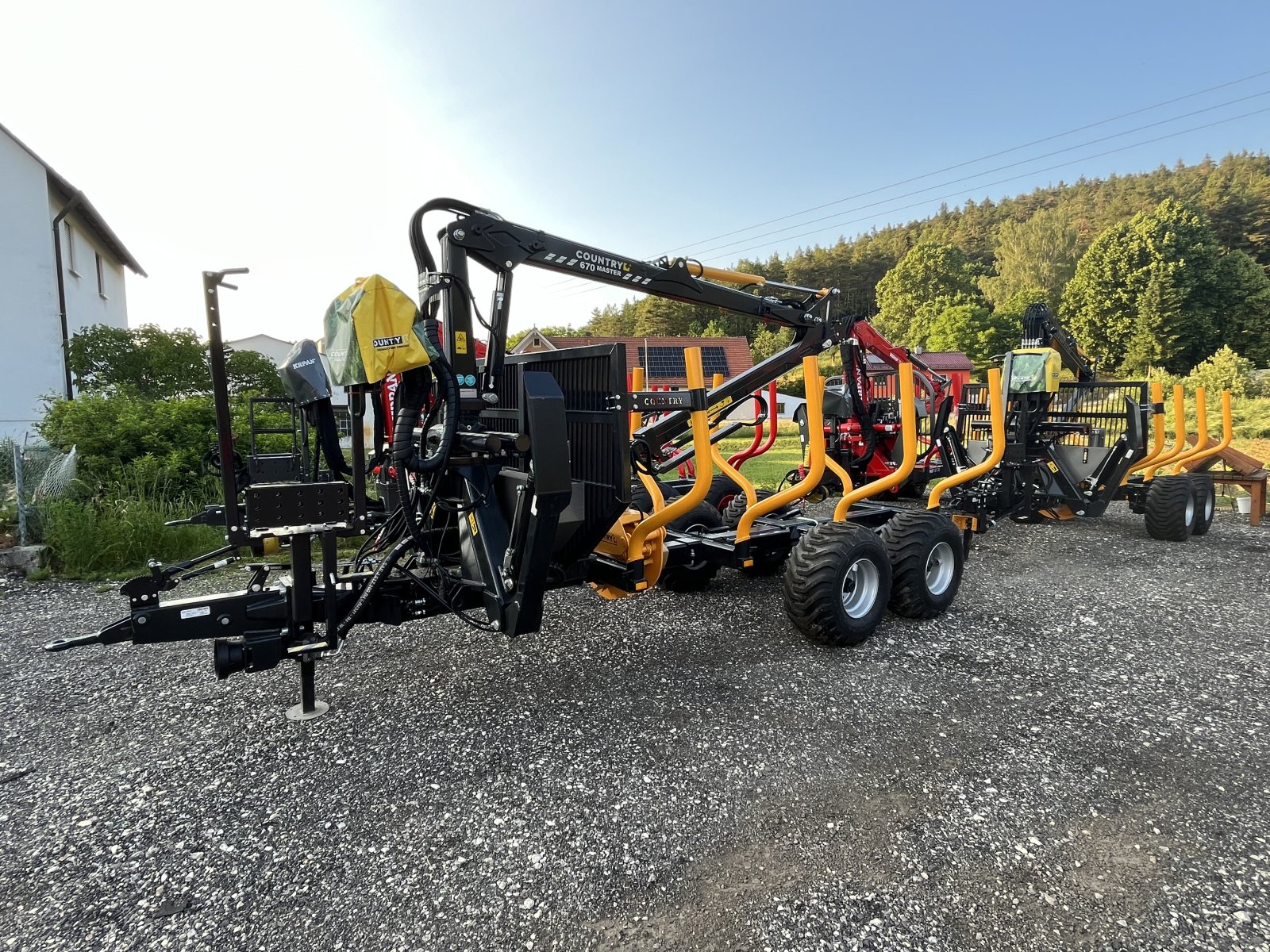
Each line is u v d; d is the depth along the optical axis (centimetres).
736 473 532
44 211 1439
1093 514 756
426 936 204
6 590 552
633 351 3416
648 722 331
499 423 409
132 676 384
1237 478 852
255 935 204
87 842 246
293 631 304
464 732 322
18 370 1431
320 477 406
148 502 675
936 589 478
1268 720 330
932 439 760
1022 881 224
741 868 231
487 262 379
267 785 281
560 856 238
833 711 341
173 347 1355
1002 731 321
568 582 374
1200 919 208
